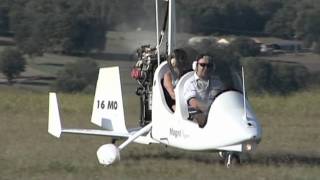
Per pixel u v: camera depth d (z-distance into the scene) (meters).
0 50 145.38
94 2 135.62
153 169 31.48
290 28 138.12
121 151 36.94
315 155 38.50
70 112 70.88
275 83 100.62
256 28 137.50
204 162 34.34
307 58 128.62
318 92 83.88
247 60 103.19
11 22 152.12
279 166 32.75
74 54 138.88
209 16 127.31
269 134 50.47
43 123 57.19
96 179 29.03
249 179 28.89
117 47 128.38
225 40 116.50
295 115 67.62
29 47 146.00
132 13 115.38
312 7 142.12
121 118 37.38
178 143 33.28
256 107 73.19
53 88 119.75
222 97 31.88
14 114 67.31
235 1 134.88
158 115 34.41
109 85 37.97
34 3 150.38
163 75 34.47
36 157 36.12
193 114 32.44
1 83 130.50
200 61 32.59
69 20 139.75
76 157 36.19
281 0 144.25
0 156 36.69
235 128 30.78
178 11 123.06
